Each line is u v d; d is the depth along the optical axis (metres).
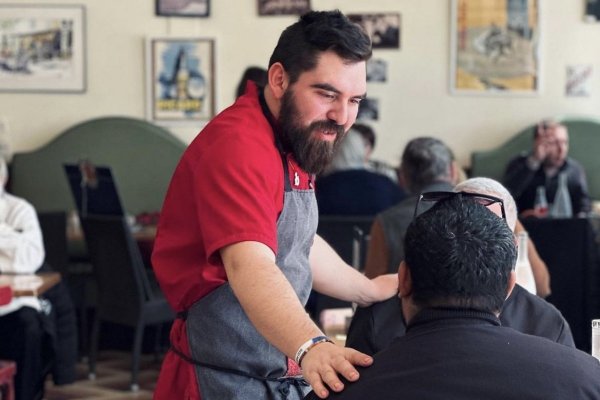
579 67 8.28
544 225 5.02
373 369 1.86
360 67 2.19
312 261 2.61
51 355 5.43
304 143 2.21
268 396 2.39
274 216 2.22
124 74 8.38
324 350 1.90
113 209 6.71
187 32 8.34
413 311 1.96
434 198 2.23
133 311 6.30
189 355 2.39
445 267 1.89
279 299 2.00
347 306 4.96
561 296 5.04
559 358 1.84
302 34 2.18
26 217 5.36
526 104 8.31
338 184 5.64
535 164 7.09
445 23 8.29
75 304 7.53
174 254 2.36
